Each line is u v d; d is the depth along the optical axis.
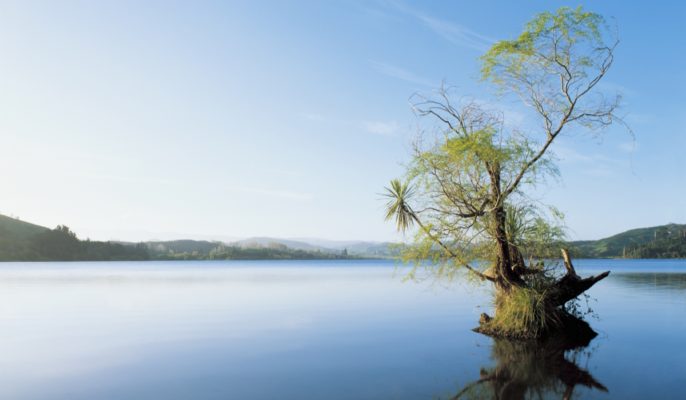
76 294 38.41
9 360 14.21
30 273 83.25
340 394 10.35
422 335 17.78
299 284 51.47
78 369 13.00
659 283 46.78
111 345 16.42
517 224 17.53
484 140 16.33
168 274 80.50
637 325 19.39
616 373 11.83
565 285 17.28
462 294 36.97
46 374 12.48
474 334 17.92
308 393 10.45
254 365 13.20
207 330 19.48
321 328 19.77
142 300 33.06
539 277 17.53
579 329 17.55
